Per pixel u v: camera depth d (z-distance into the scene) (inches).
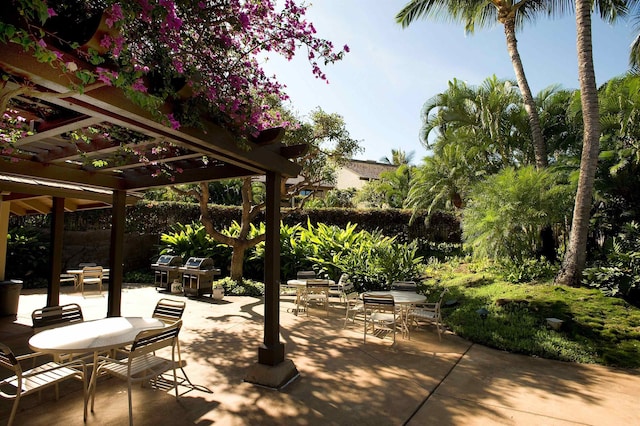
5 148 140.0
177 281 368.2
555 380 156.6
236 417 119.0
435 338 219.5
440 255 499.5
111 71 75.9
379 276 345.1
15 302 261.1
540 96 475.2
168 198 590.9
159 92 90.3
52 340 119.4
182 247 446.9
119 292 209.3
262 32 119.3
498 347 201.6
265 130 138.6
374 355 185.3
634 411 128.3
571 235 274.4
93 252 464.8
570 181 338.3
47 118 116.2
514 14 389.1
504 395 140.2
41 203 293.7
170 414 120.1
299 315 276.5
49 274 226.8
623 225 291.6
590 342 196.2
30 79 70.3
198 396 134.0
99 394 134.0
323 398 134.3
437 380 153.9
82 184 192.1
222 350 187.6
